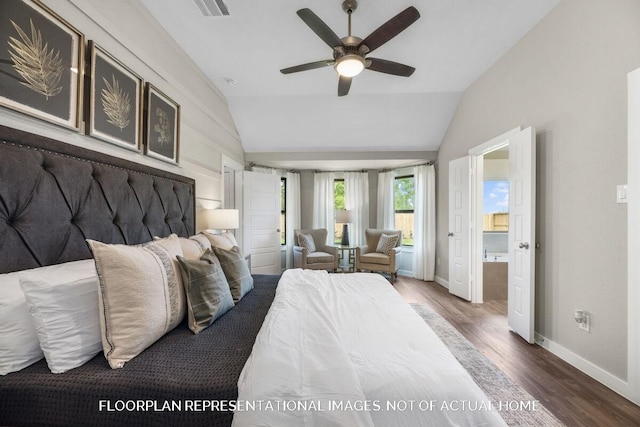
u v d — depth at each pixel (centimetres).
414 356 97
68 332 94
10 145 107
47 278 95
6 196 102
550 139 219
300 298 151
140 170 185
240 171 452
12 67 111
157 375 89
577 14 193
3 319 89
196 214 278
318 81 324
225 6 202
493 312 310
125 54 180
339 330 117
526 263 233
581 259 192
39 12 121
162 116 215
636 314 155
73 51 138
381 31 178
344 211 527
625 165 163
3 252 100
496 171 496
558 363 199
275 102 381
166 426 83
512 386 171
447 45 257
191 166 273
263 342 101
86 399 85
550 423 142
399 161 489
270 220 485
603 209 176
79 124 141
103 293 100
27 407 85
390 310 141
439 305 335
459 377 87
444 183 439
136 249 117
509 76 267
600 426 140
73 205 129
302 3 199
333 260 480
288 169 560
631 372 157
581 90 191
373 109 394
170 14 210
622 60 164
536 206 233
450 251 388
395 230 504
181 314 128
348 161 488
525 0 204
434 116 404
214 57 271
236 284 174
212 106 327
